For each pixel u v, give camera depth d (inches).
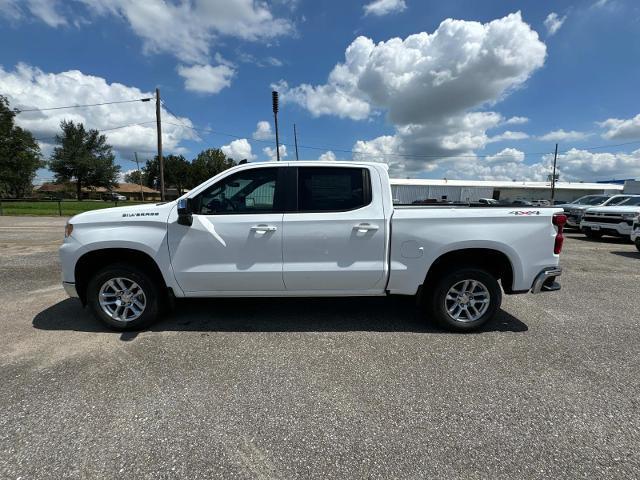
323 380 112.7
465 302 151.1
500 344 139.9
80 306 181.2
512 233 144.1
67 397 102.5
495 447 83.7
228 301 190.4
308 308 180.4
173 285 146.7
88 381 111.1
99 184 2947.8
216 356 128.5
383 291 149.3
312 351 133.0
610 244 445.1
